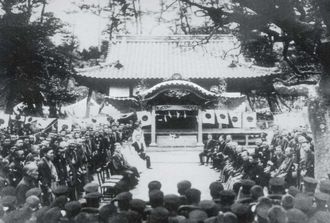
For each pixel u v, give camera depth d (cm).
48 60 4556
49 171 1558
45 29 4416
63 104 5388
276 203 1032
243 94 5341
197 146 3950
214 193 1102
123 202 952
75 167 2000
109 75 5250
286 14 1480
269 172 1964
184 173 2734
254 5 1484
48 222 859
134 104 4844
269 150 2239
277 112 5097
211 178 2552
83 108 5462
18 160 1644
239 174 2102
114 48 5809
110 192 1927
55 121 3841
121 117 4284
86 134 2567
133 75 5266
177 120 4456
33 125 3359
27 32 4191
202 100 3938
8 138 2242
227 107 4922
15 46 4166
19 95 4331
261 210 863
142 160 2928
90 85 5422
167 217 812
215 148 2964
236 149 2280
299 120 4519
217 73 5159
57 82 4962
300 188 1777
